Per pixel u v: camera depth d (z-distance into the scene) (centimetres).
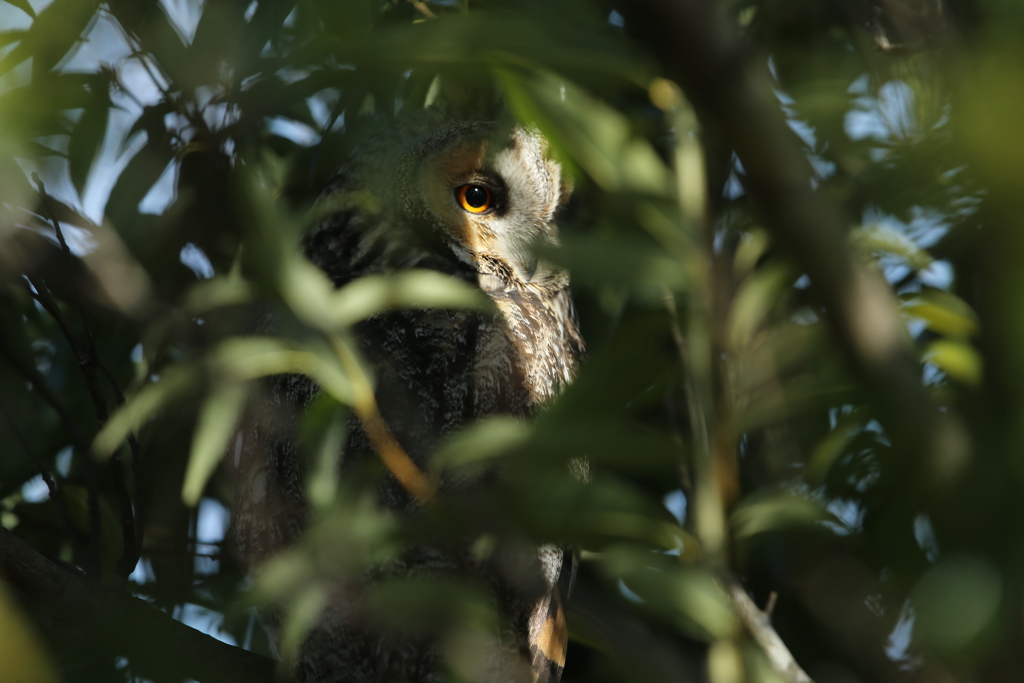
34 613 464
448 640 298
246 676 474
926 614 162
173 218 502
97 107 359
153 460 582
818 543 347
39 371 585
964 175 132
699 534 258
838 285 144
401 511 457
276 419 512
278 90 324
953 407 160
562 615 547
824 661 461
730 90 134
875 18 342
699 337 235
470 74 220
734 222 315
